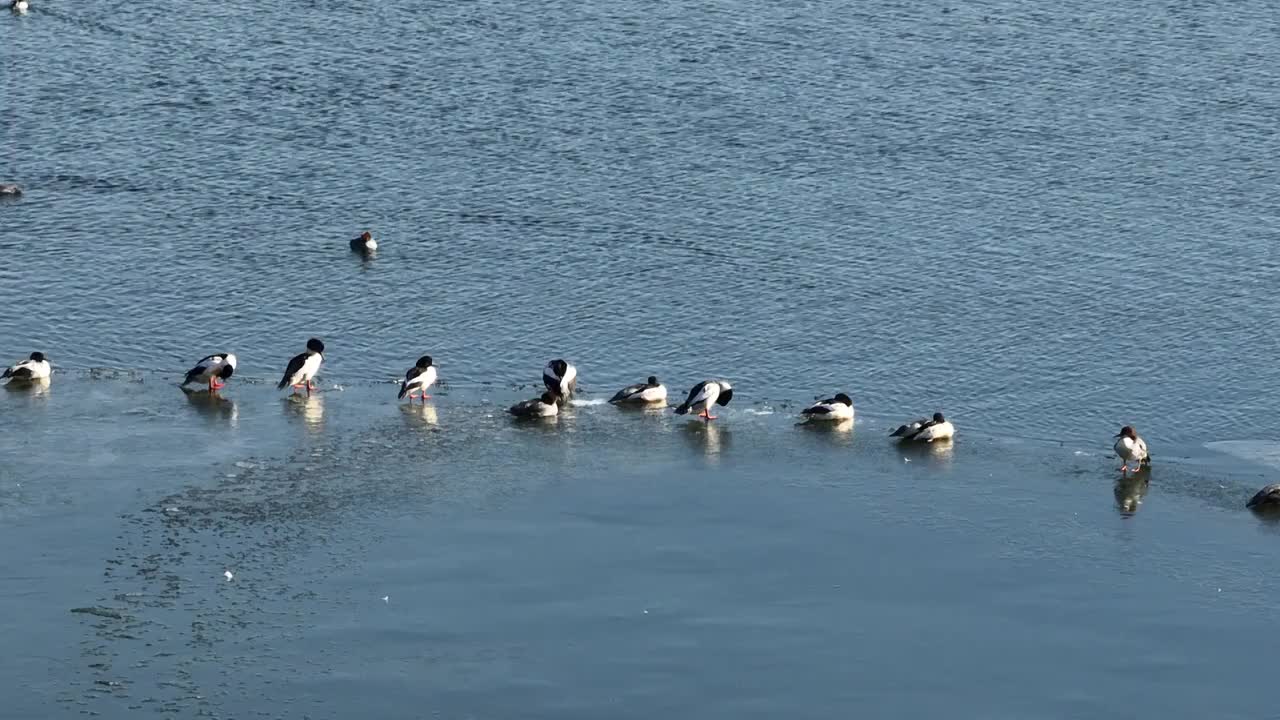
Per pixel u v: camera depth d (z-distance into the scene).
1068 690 41.75
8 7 108.50
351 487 51.97
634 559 48.00
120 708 39.84
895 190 82.38
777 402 60.59
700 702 40.97
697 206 80.25
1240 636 44.41
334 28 104.50
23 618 43.56
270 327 67.06
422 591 45.75
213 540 48.19
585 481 52.97
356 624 43.97
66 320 67.00
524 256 74.62
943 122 90.81
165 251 74.69
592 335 66.75
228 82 96.25
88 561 46.62
